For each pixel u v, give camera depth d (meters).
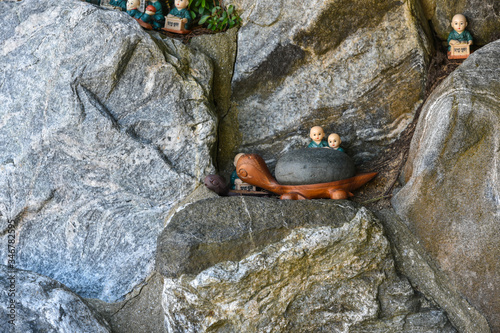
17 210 1.70
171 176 1.69
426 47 1.72
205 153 1.71
